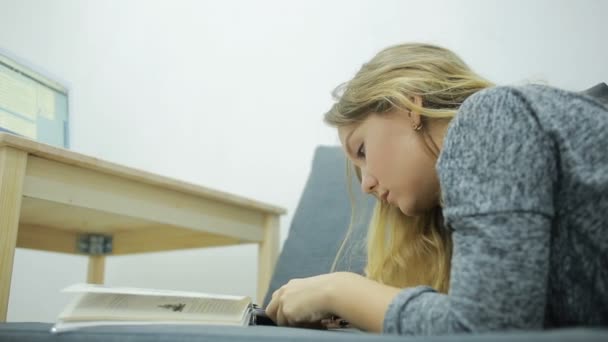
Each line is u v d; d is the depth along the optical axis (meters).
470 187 0.55
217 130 1.86
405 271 0.91
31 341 0.59
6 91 1.15
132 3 2.04
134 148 1.95
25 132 1.18
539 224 0.52
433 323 0.52
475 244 0.53
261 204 1.29
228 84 1.87
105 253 1.62
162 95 1.96
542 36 1.39
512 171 0.54
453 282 0.54
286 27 1.81
